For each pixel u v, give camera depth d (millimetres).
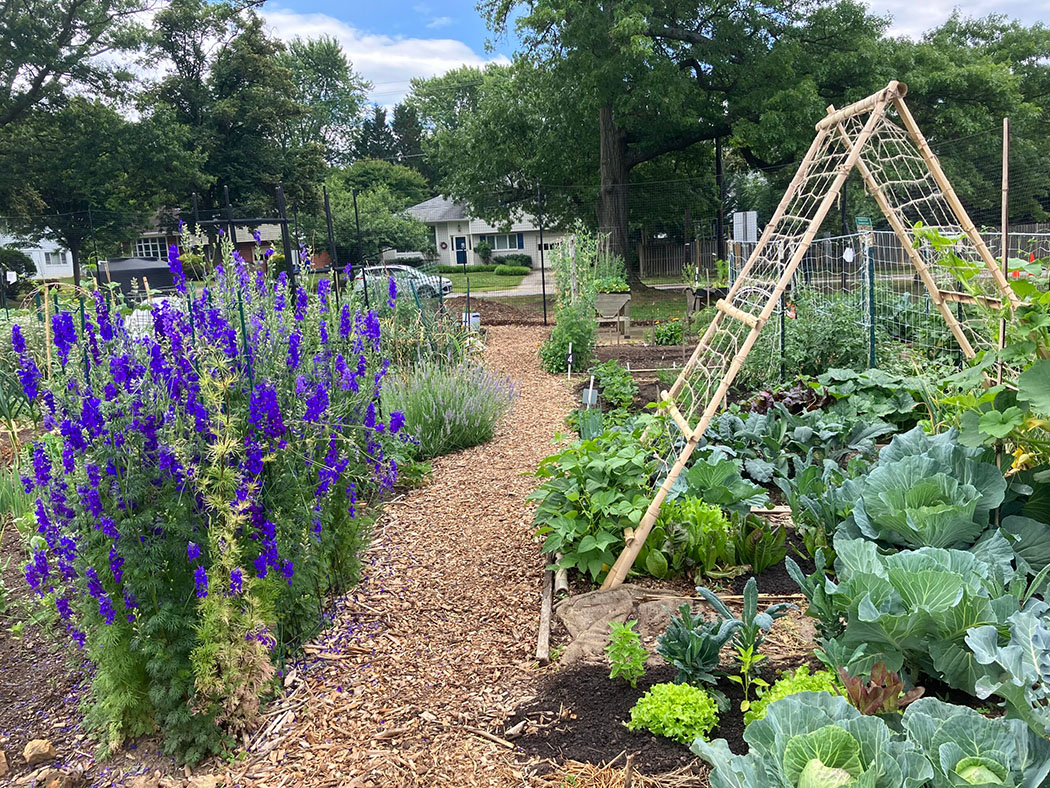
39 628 3883
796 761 1876
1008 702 2189
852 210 20625
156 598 2840
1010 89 20531
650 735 2744
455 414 7008
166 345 3160
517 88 24281
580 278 13547
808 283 11422
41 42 24328
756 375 8453
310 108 33344
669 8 19766
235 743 2906
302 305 5469
